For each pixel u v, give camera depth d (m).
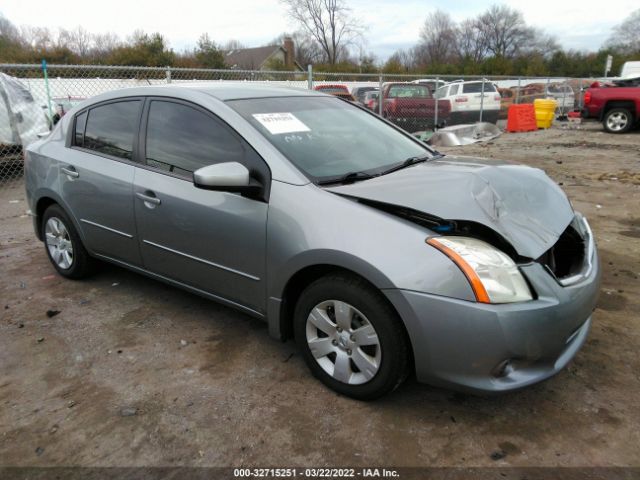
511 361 2.31
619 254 4.81
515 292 2.30
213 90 3.38
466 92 16.66
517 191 2.86
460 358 2.30
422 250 2.34
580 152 11.43
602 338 3.28
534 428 2.49
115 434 2.50
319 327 2.72
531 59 53.12
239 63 53.31
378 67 40.84
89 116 3.94
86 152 3.87
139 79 12.41
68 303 3.94
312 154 3.01
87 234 3.94
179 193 3.19
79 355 3.21
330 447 2.39
